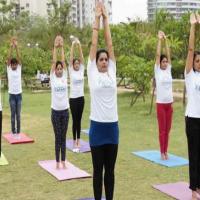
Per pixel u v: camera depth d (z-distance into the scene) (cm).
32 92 2781
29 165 917
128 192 712
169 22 2125
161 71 930
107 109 598
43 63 2830
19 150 1077
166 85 927
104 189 680
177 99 2059
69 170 856
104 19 625
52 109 860
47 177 819
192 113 648
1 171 870
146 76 1834
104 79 600
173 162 905
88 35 3838
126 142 1142
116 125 608
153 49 2034
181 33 1966
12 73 1223
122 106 1919
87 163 927
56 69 852
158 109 932
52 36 3759
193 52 652
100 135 601
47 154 1026
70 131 1358
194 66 654
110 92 600
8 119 1628
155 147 1075
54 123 861
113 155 610
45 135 1287
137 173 830
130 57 2036
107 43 623
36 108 1958
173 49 1930
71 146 1109
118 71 2092
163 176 805
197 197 671
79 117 1054
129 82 2066
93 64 613
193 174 656
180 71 2916
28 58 2744
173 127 1350
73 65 1045
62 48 881
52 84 852
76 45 1093
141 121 1502
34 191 731
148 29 2578
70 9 3953
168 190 713
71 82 1045
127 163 910
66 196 700
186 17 1934
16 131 1262
